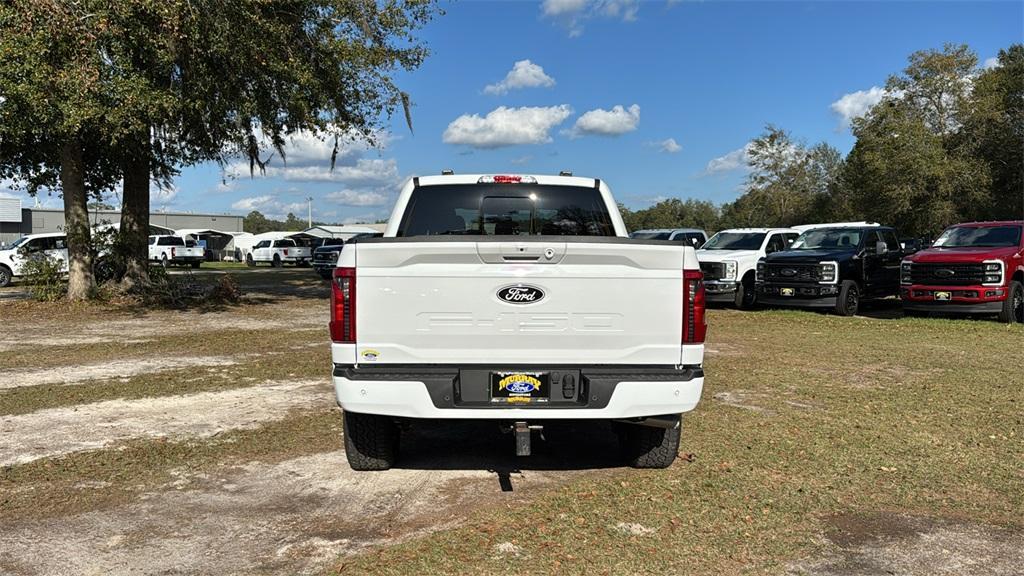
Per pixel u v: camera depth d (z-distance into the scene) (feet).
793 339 39.04
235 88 50.80
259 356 33.14
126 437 19.36
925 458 17.61
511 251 13.87
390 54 61.26
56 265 57.06
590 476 16.33
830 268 50.14
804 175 209.56
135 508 14.33
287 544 12.62
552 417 14.02
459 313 13.99
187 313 52.44
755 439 19.17
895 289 55.21
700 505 14.44
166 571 11.58
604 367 14.29
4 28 41.50
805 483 15.80
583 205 19.56
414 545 12.50
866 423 20.89
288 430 20.10
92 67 42.39
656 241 14.34
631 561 11.94
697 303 14.35
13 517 13.87
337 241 113.91
